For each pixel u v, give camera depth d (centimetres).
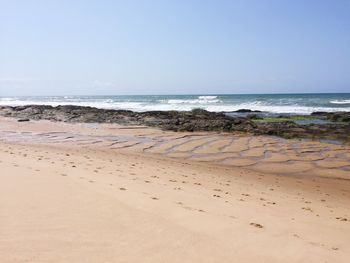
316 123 3491
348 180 1447
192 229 504
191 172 1358
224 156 1886
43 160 1123
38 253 369
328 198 1131
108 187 723
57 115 4050
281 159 1831
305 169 1625
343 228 720
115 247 405
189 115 3816
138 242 427
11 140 2162
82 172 904
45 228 446
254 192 1063
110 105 7100
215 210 682
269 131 2825
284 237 548
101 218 504
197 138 2517
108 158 1534
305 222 717
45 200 569
